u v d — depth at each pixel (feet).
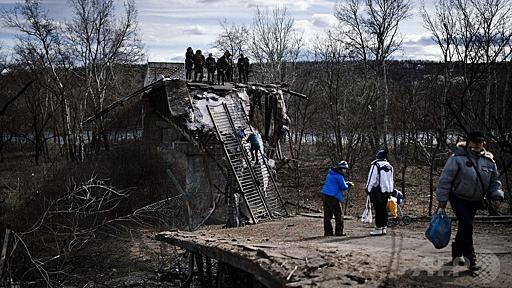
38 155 152.76
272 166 94.68
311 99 155.02
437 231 23.71
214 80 111.24
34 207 74.23
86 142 167.43
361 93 126.72
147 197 90.89
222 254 32.07
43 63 148.56
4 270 44.34
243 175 81.56
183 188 90.84
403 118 110.01
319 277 22.62
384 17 156.46
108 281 54.08
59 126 180.14
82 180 83.92
